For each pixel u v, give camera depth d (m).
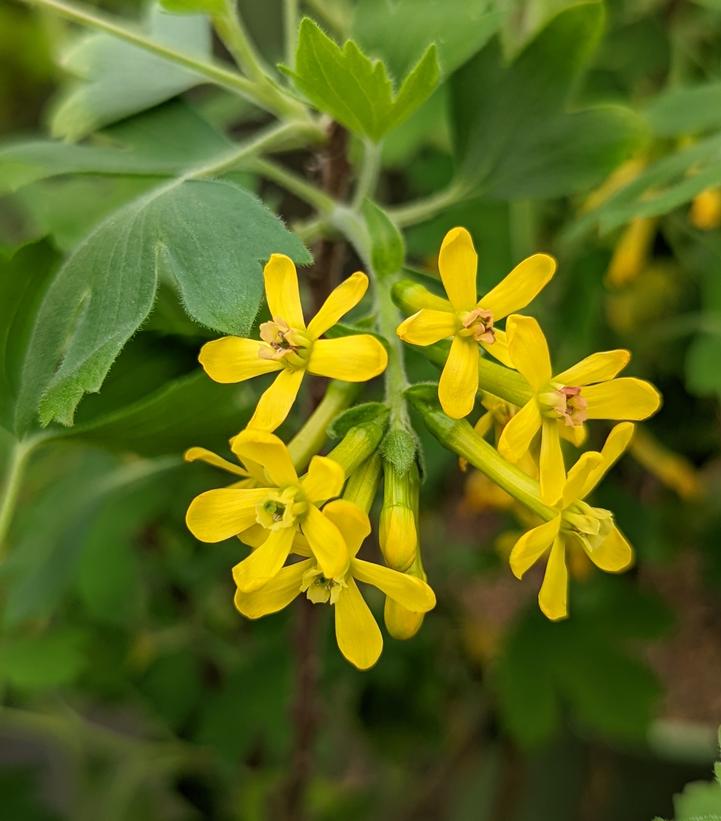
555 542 0.11
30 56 0.28
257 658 0.20
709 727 0.24
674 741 0.24
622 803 0.24
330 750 0.22
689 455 0.20
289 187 0.14
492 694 0.22
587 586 0.20
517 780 0.23
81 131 0.14
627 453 0.20
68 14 0.13
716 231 0.18
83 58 0.15
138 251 0.12
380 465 0.12
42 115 0.29
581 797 0.24
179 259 0.12
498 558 0.20
